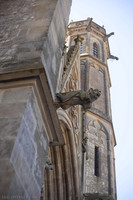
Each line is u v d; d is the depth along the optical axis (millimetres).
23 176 3836
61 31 6793
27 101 4348
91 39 26891
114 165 16094
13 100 4402
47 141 5398
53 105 5105
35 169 4391
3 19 6387
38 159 4609
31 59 4930
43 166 4824
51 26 5871
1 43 5574
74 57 12633
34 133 4570
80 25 28625
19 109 4215
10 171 3461
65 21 7332
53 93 5352
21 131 3982
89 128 15883
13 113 4164
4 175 3432
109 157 15398
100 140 15961
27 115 4305
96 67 22703
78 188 10125
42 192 8883
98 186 13227
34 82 4676
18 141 3838
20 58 5016
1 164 3512
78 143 11750
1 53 5281
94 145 15289
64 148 10047
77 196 9938
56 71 5875
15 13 6500
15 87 4660
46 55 5305
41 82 4777
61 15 6930
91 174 13453
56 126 5375
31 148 4324
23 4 6812
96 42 27297
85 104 5828
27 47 5254
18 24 6043
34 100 4703
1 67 4914
